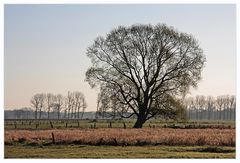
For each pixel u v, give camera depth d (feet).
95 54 217.56
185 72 216.95
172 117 217.56
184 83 214.48
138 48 217.15
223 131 168.66
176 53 217.97
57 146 123.75
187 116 218.79
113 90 214.07
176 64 217.56
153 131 165.89
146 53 217.36
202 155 102.12
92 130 178.40
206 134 143.23
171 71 217.36
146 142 125.90
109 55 217.56
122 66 216.13
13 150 115.65
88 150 113.50
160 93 217.15
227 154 104.58
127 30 218.59
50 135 144.25
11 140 132.57
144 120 217.56
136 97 216.74
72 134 143.43
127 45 216.95
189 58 217.77
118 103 213.25
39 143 129.08
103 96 213.87
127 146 121.90
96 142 127.75
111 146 122.31
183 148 115.24
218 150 111.24
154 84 217.77
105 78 215.31
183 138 126.31
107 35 218.38
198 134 143.54
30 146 124.77
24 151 113.29
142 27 217.15
